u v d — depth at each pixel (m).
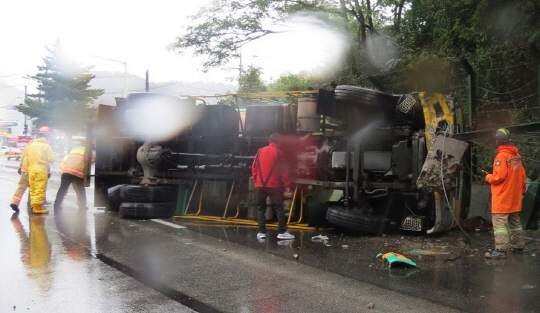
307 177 8.45
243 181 9.41
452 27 11.06
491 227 8.00
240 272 5.46
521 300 4.43
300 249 6.64
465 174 8.16
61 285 4.93
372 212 7.91
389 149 7.75
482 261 5.92
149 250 6.54
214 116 9.48
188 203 9.66
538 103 8.80
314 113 8.44
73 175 10.17
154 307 4.32
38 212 9.81
